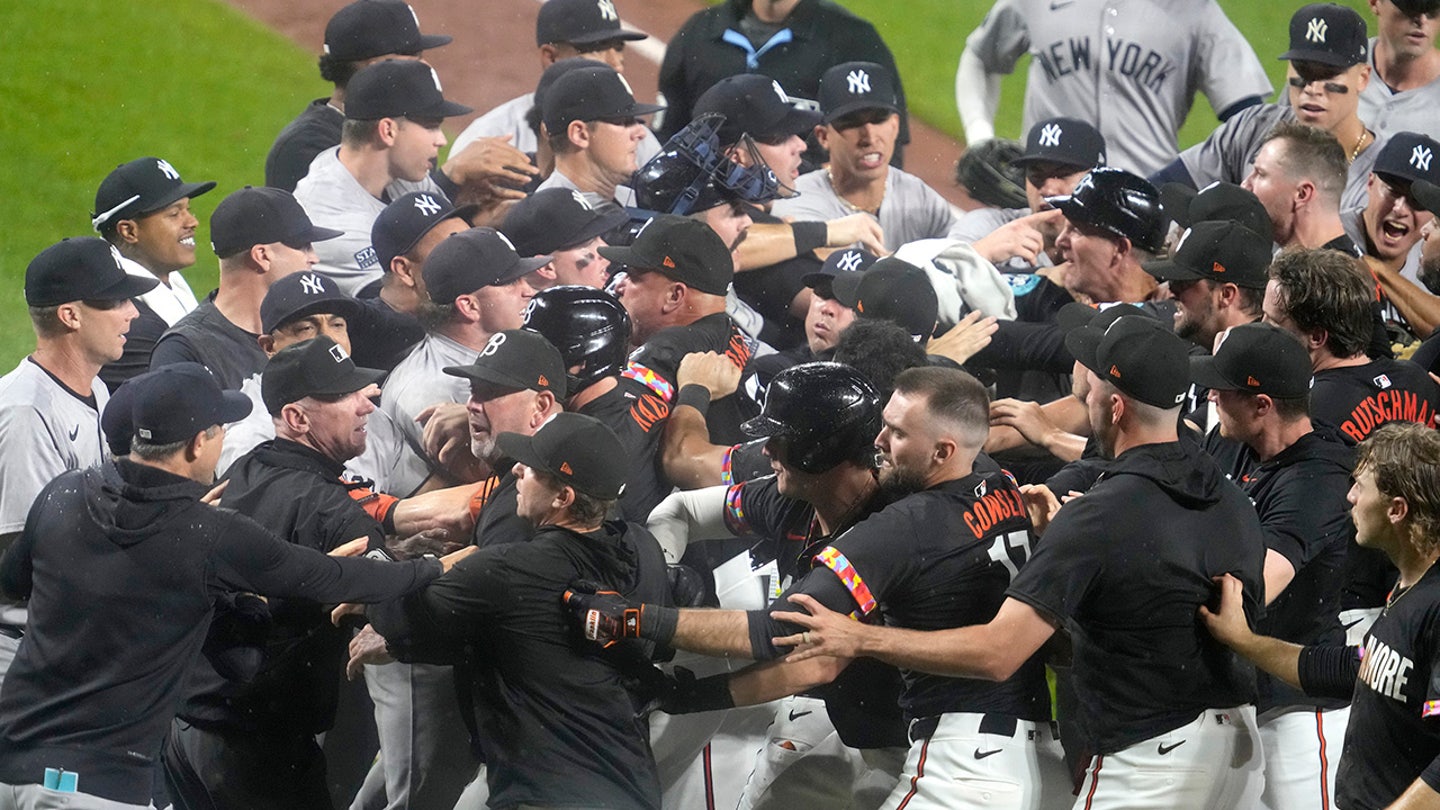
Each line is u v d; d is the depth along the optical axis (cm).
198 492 1903
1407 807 1620
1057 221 2869
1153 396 1828
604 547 1881
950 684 1934
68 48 5288
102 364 2452
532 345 2098
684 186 2695
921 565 1859
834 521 2002
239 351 2548
